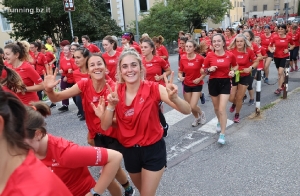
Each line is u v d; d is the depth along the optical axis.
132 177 2.90
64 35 20.84
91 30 21.59
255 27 17.48
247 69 5.73
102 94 3.26
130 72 2.65
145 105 2.64
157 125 2.74
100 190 2.02
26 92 4.29
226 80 5.03
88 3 21.50
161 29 22.09
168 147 5.06
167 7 23.20
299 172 3.96
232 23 47.72
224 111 4.96
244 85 5.83
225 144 5.01
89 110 3.38
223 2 25.36
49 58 9.98
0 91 1.09
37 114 1.76
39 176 1.11
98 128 3.33
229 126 5.88
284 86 7.43
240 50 5.96
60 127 6.51
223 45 4.99
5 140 1.10
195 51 5.56
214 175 4.04
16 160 1.12
